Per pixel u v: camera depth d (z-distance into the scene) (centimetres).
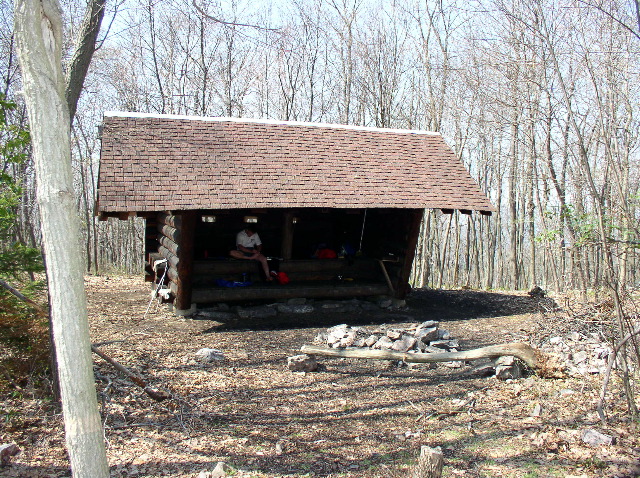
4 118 622
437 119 2227
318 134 1222
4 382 561
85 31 706
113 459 438
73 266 286
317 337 880
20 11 272
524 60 724
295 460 446
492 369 682
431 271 3106
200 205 928
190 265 1012
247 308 1108
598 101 492
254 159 1083
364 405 584
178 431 503
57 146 281
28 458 427
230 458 448
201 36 2411
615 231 684
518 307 1200
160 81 2595
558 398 574
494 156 2541
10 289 516
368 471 425
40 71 276
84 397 290
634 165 807
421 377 687
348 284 1182
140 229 3328
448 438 490
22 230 1791
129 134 1042
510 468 423
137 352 783
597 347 704
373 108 2588
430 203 1082
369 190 1077
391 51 2506
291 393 625
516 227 2116
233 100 2711
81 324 289
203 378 671
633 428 477
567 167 846
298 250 1390
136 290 1438
